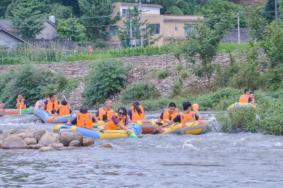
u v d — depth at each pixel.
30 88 73.25
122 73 69.38
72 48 103.38
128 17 108.62
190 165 24.38
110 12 117.12
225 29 62.09
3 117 56.88
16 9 115.69
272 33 59.44
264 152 28.03
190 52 61.59
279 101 44.56
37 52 88.62
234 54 65.81
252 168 23.48
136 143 32.28
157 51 78.00
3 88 77.75
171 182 20.81
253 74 60.41
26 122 50.31
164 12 130.00
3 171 23.69
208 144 31.31
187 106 36.91
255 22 61.84
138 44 106.38
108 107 37.72
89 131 34.94
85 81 73.06
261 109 38.00
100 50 90.44
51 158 27.09
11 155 28.38
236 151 28.50
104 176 22.16
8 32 104.75
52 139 31.69
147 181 21.05
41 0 124.00
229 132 36.88
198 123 36.41
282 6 68.31
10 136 31.61
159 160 25.89
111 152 28.83
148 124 36.66
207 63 62.03
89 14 116.50
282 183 20.50
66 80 75.25
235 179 21.27
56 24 118.62
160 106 60.78
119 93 68.75
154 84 67.44
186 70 66.69
